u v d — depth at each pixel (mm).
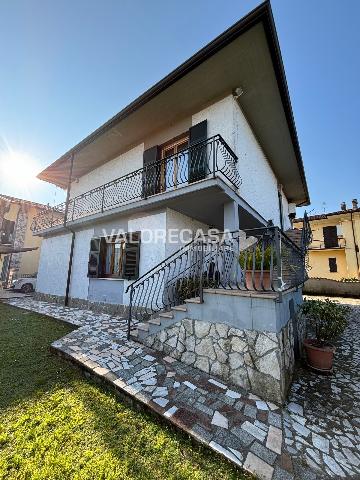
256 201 6422
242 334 2793
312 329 5309
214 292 3107
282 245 3594
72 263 8188
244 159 5625
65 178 10305
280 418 2199
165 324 3639
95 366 3037
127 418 2215
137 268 5969
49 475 1609
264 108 5648
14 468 1678
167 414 2156
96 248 7273
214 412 2223
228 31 3791
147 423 2145
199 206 5441
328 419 2248
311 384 2971
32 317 6145
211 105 5480
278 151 7605
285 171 8953
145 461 1739
